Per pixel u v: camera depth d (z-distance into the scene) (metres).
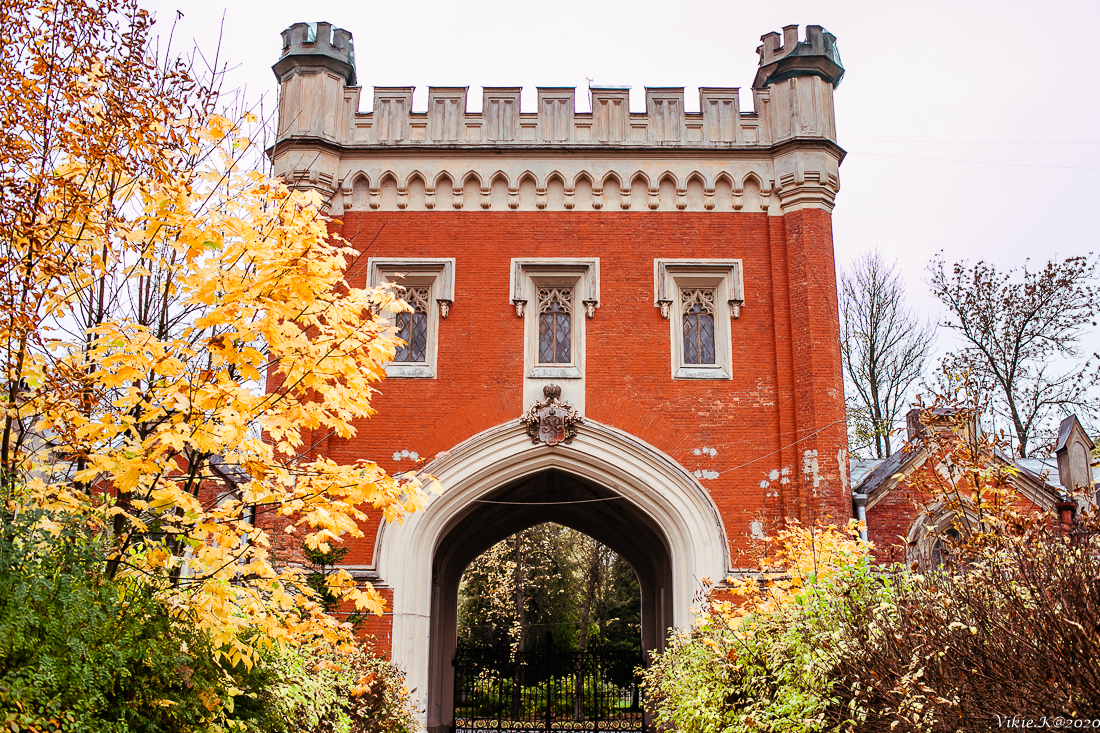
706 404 16.45
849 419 29.64
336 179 17.33
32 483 7.11
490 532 22.09
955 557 9.12
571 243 17.16
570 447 16.22
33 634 5.56
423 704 15.51
